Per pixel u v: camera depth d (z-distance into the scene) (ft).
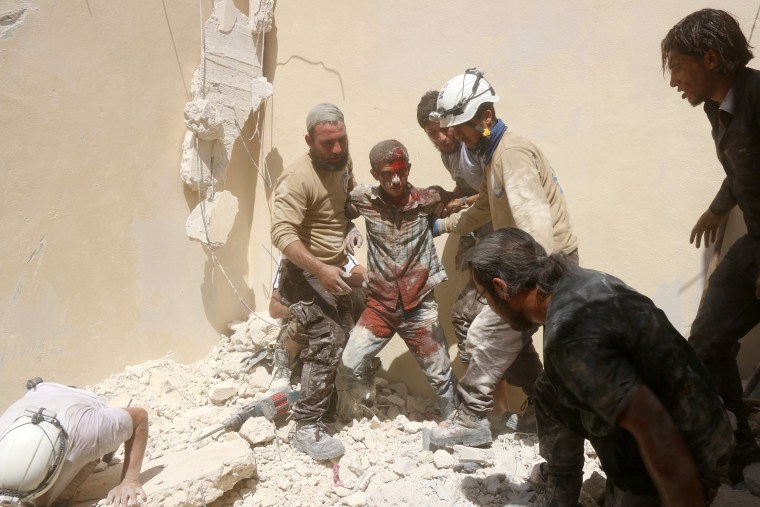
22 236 12.80
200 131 14.87
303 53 15.75
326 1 15.24
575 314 7.13
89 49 13.51
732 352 10.81
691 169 12.05
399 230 12.74
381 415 14.01
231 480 11.33
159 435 12.98
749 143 9.61
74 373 13.79
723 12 9.38
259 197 16.96
